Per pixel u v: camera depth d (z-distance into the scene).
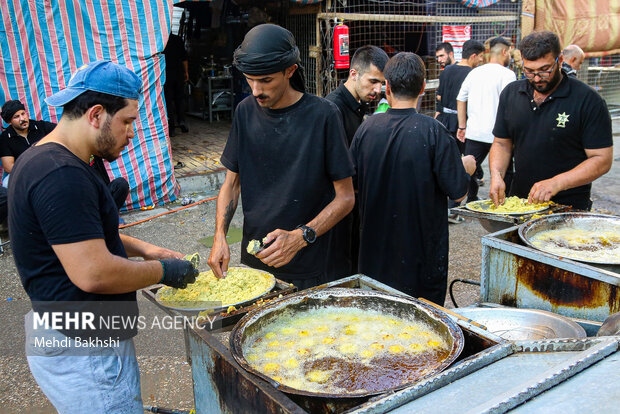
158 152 6.71
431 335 1.75
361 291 1.95
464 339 1.64
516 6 10.30
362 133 2.88
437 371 1.42
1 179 5.71
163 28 6.36
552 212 2.96
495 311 2.18
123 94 1.63
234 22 11.15
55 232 1.54
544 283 2.36
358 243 3.32
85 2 5.85
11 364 3.44
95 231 1.58
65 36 5.84
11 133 5.35
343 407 1.36
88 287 1.60
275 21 9.24
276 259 2.09
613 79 12.00
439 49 7.40
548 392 1.15
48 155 1.57
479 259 5.05
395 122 2.74
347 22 8.91
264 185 2.43
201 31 12.30
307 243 2.19
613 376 1.15
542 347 1.50
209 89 11.19
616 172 7.98
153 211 6.62
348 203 2.35
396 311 1.88
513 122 3.33
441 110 6.94
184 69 10.55
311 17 8.26
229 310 1.93
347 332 1.80
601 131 3.01
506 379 1.34
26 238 1.62
